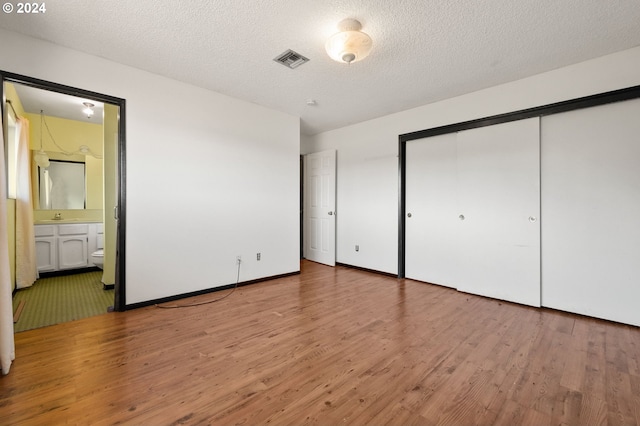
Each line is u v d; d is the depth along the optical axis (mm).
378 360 1903
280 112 4047
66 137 4457
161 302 2975
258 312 2752
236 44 2381
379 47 2400
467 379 1697
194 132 3203
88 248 4340
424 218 3846
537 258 2900
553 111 2785
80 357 1917
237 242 3602
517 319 2607
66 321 2514
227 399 1513
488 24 2098
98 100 2623
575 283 2715
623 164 2482
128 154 2758
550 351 2027
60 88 2404
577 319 2604
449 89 3264
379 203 4324
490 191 3209
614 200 2523
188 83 3139
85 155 4637
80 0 1853
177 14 2000
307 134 5445
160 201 2961
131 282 2791
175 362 1865
